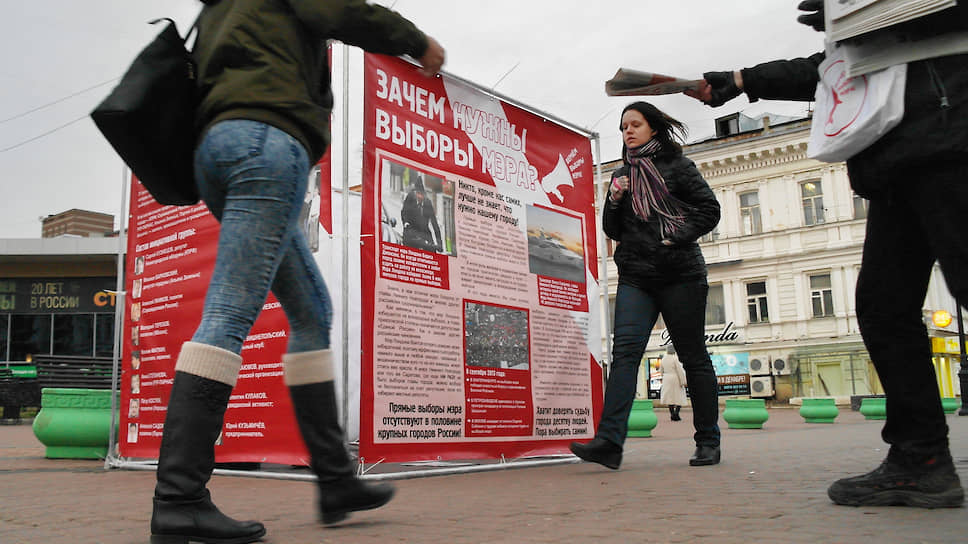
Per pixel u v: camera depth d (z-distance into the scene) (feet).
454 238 14.84
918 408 7.93
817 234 96.27
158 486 6.14
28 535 7.57
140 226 17.58
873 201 7.64
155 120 6.36
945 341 95.20
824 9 7.19
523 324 16.06
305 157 6.66
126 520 8.63
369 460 12.76
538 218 16.96
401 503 9.58
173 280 16.37
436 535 7.02
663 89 8.28
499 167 16.14
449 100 15.24
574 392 17.06
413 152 14.32
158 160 6.56
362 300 13.00
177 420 6.13
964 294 6.56
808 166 97.35
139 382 17.03
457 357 14.48
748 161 101.14
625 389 14.30
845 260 94.07
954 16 6.52
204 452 6.20
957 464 12.63
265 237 6.36
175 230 16.46
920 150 6.64
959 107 6.52
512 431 15.39
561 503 9.36
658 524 7.38
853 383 91.61
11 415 69.62
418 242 14.11
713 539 6.43
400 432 13.29
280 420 13.76
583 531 7.11
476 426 14.66
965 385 57.06
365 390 12.85
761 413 35.88
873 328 8.11
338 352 20.47
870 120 6.82
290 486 12.50
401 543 6.59
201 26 7.05
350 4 6.47
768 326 98.17
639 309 14.75
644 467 14.76
